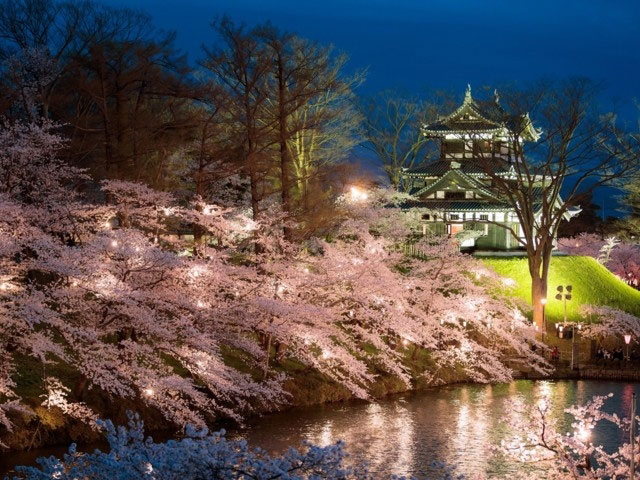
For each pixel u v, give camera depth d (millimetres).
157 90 45844
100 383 27969
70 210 33562
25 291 29203
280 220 42531
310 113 65875
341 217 48312
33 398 29188
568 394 44312
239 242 42094
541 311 59625
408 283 46500
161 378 28875
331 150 69438
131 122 44344
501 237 75938
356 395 37375
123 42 44938
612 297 69625
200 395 31234
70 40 44500
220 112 50500
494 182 70562
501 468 27859
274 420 34688
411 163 85938
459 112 77812
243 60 44969
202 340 30391
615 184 77375
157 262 29438
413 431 33562
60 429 28703
